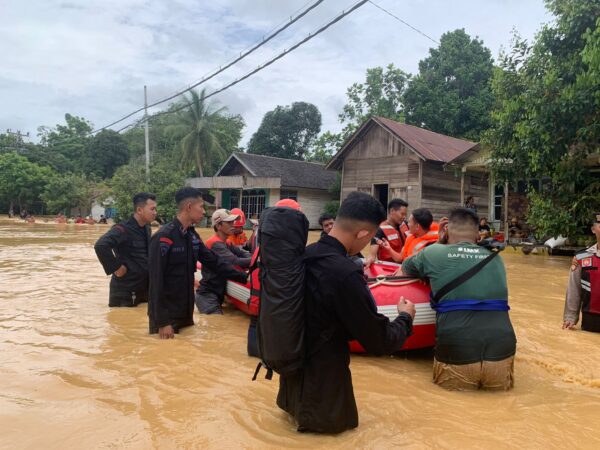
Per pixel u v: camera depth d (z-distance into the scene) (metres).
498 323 3.51
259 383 3.62
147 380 3.65
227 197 36.03
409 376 3.91
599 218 5.14
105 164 56.53
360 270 2.67
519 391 3.57
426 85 31.44
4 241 18.27
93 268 10.20
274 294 2.58
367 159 23.19
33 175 52.38
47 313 5.92
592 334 5.15
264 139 47.50
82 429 2.82
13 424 2.87
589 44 10.33
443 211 21.95
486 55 34.25
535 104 11.47
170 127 39.00
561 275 9.98
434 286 3.67
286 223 2.62
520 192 16.91
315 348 2.68
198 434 2.77
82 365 3.97
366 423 2.94
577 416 3.11
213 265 5.73
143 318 5.71
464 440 2.75
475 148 16.75
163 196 31.81
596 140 11.35
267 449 2.61
